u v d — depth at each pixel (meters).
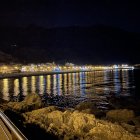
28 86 110.25
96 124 15.12
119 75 195.12
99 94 75.69
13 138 8.44
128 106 39.78
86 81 135.38
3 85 116.31
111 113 23.73
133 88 93.50
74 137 13.39
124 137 13.42
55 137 12.92
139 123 21.59
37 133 12.88
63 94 78.06
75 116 16.16
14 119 15.34
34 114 19.47
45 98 67.56
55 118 16.91
